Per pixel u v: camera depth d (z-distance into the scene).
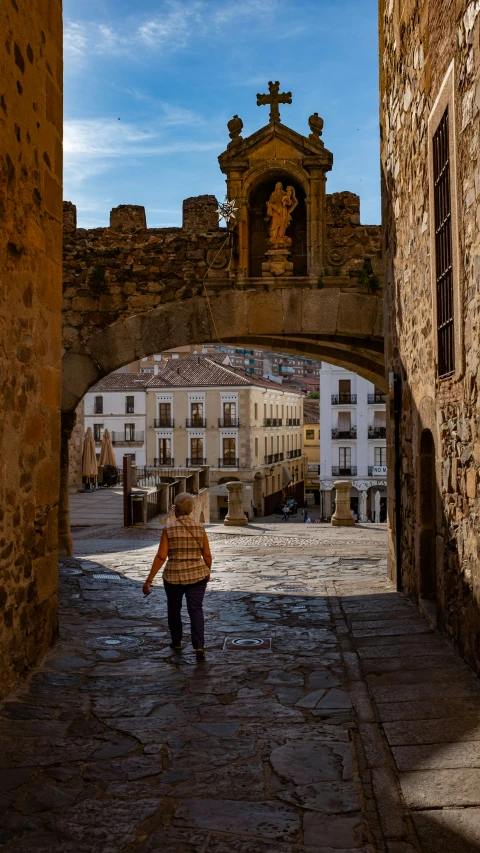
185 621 9.00
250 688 6.36
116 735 5.36
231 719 5.64
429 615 8.25
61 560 13.77
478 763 4.55
